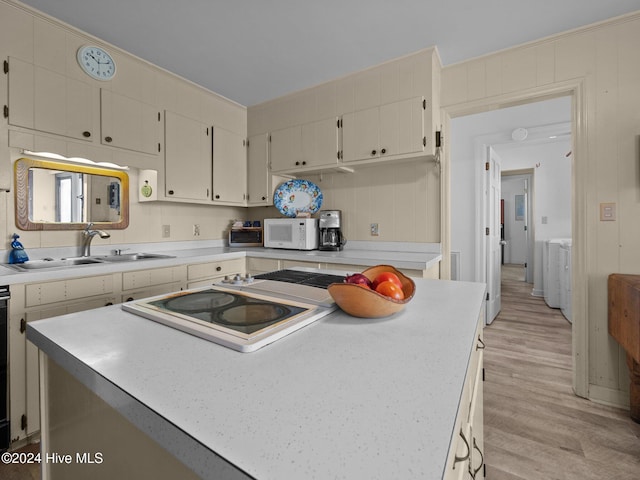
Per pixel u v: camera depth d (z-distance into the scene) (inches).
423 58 91.0
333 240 114.1
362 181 115.8
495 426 68.6
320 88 110.5
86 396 26.1
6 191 75.9
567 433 66.2
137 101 94.3
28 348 64.6
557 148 177.6
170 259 91.3
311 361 23.0
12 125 71.2
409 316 34.0
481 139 135.8
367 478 12.5
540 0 70.0
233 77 106.2
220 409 17.2
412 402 17.8
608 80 75.6
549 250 159.3
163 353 24.3
